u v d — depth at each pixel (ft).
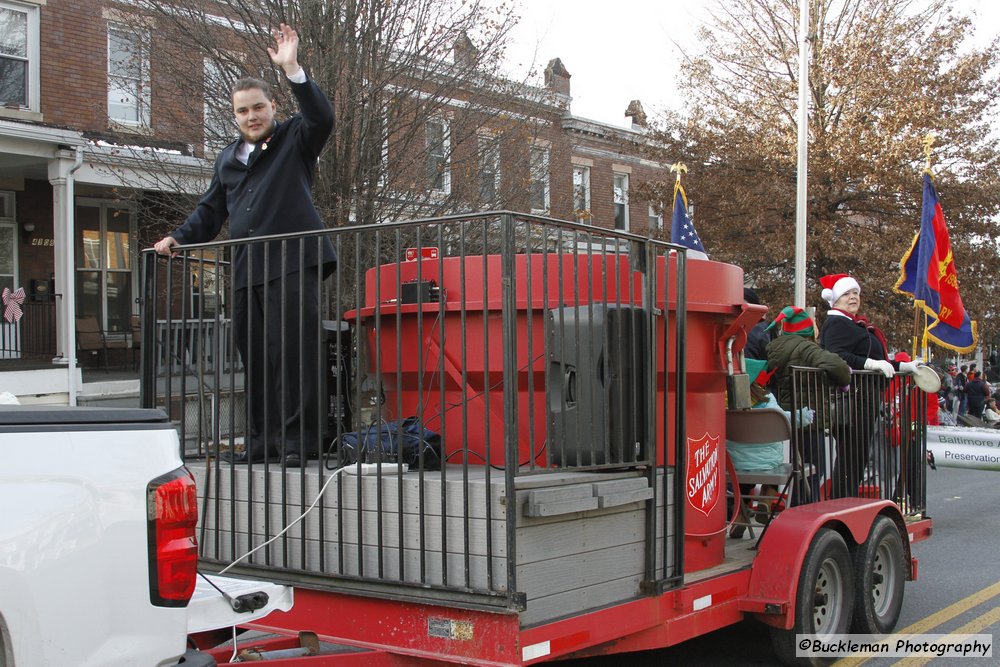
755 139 65.51
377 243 13.06
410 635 12.41
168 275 16.02
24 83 50.96
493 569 11.66
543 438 14.46
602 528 13.07
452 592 11.97
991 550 30.01
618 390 13.57
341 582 13.14
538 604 11.92
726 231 65.72
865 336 23.63
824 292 25.55
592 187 75.97
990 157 62.64
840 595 17.97
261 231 16.35
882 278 60.95
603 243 13.51
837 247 61.98
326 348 16.79
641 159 76.33
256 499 14.51
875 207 64.13
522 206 42.60
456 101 40.68
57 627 8.47
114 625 8.84
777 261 64.75
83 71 52.24
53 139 48.19
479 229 38.65
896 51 63.31
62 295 48.96
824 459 19.70
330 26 36.32
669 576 14.39
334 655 12.06
